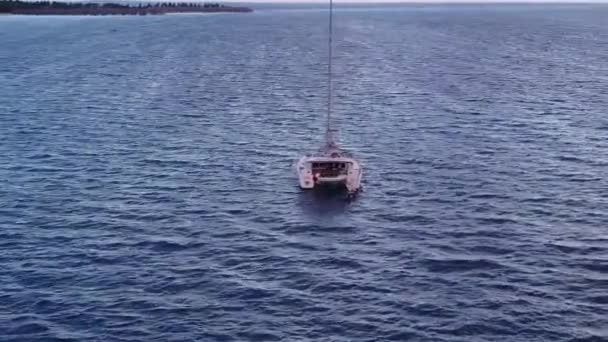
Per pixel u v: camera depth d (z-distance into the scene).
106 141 82.31
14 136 84.81
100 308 42.44
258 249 51.19
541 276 46.47
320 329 40.06
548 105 103.19
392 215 57.72
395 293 44.09
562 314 41.56
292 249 51.16
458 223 55.94
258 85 124.88
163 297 43.81
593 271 47.31
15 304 42.88
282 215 57.94
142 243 52.28
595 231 54.28
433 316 41.31
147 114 97.94
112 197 62.62
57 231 54.66
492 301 43.00
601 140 81.56
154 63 158.00
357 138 83.19
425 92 114.75
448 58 167.50
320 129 88.69
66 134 85.94
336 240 52.72
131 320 41.06
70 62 160.12
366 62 160.25
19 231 54.59
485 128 87.81
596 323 40.59
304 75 138.25
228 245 51.88
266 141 82.56
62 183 66.62
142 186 65.69
